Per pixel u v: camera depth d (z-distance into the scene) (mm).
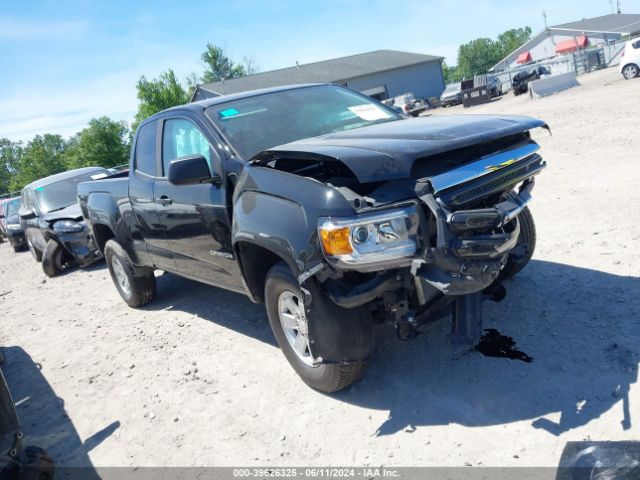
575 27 67938
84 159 62562
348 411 3602
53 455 3939
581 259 5090
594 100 18531
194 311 6191
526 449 2906
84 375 5145
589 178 8008
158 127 5328
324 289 3367
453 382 3635
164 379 4656
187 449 3619
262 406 3910
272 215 3541
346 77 50750
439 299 3350
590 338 3779
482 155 3439
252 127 4520
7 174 119562
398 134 3516
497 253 3150
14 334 7078
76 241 9930
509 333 4051
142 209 5531
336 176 3537
